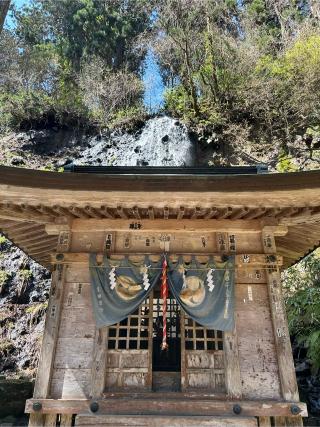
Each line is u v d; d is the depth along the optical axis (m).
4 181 4.68
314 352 8.54
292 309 9.49
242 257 5.38
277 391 4.70
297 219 5.46
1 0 6.64
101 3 25.73
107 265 5.28
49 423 4.59
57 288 5.19
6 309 13.10
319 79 16.77
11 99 20.94
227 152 18.89
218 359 4.90
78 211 5.35
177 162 18.20
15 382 9.05
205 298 5.10
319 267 10.91
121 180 4.81
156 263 5.32
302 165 16.50
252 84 18.78
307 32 18.80
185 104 20.61
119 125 20.84
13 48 22.31
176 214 5.43
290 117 18.27
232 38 21.25
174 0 20.80
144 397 4.64
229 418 4.40
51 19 26.11
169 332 6.52
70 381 4.75
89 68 23.20
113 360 4.90
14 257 14.80
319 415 8.38
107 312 5.03
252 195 4.87
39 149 19.95
